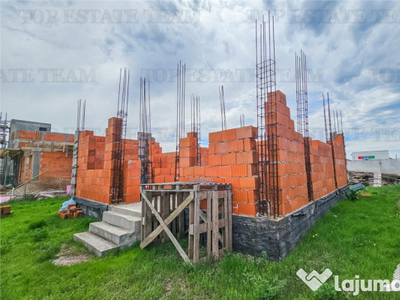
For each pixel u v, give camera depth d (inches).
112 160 288.0
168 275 145.6
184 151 255.3
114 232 204.8
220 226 177.2
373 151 1150.3
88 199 334.3
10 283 136.1
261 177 200.1
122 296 122.3
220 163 210.5
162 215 208.8
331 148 407.8
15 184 736.3
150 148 522.6
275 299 115.9
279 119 197.3
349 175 827.4
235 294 119.8
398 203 359.3
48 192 512.4
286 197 190.2
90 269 155.1
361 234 211.5
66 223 284.8
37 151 598.5
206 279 135.4
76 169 390.3
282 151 194.5
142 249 189.8
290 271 147.6
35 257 176.7
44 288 131.0
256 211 185.5
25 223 283.3
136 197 299.0
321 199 298.2
